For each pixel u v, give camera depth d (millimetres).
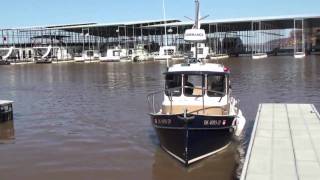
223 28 130750
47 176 15406
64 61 124312
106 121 25234
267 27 132625
